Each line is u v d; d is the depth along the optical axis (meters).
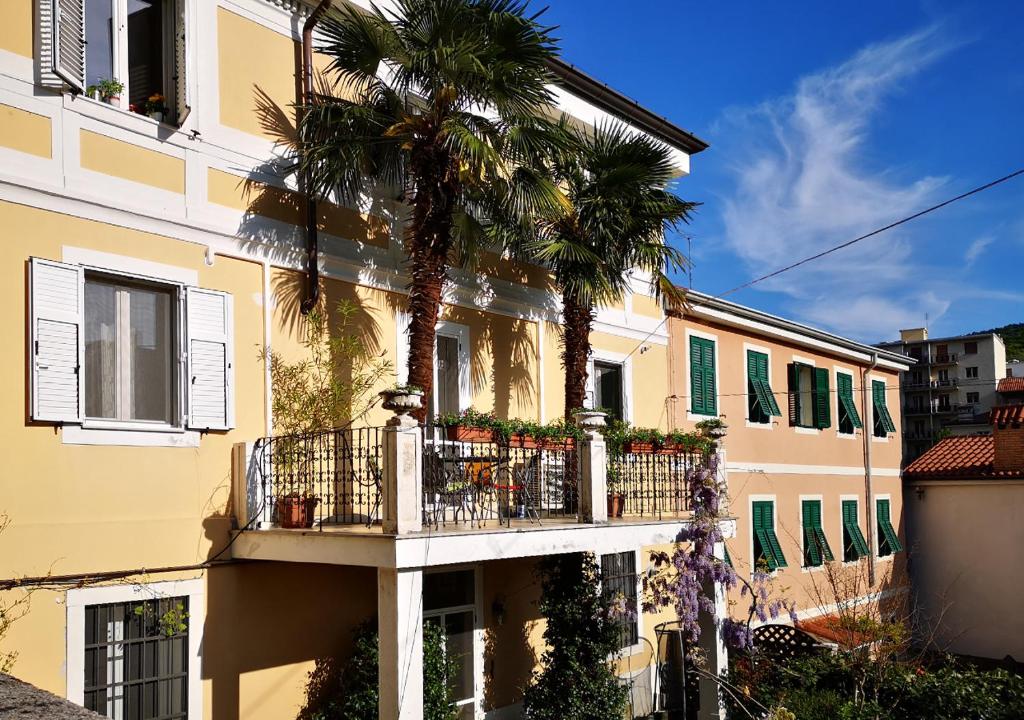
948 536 23.58
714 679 11.30
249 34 9.35
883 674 11.82
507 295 12.35
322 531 7.91
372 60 9.57
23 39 7.43
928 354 65.19
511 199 10.18
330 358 9.72
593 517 9.76
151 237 8.22
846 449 22.19
